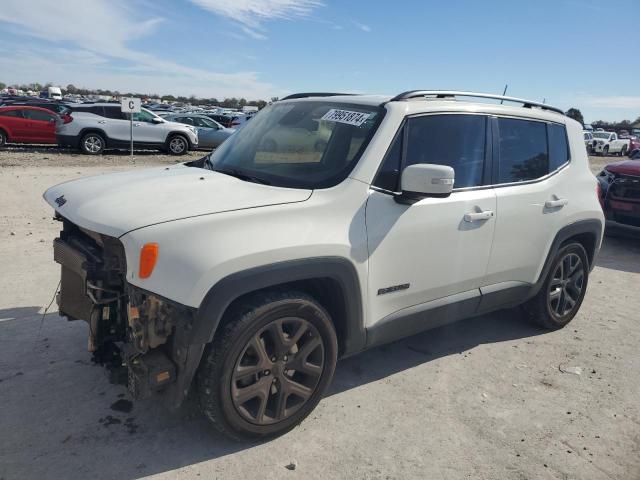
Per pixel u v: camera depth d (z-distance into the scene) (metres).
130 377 2.64
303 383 3.04
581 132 4.65
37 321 4.28
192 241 2.52
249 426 2.82
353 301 3.05
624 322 4.92
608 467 2.88
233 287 2.56
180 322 2.53
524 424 3.23
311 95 4.08
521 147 4.03
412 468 2.80
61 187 3.35
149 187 2.99
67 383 3.41
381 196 3.13
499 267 3.88
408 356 4.05
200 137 21.59
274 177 3.20
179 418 3.11
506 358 4.09
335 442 2.98
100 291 2.84
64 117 17.47
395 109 3.29
